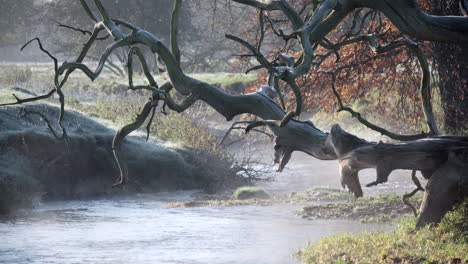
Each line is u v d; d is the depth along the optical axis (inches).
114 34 722.8
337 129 722.8
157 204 1395.2
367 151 729.0
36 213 1264.8
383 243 743.7
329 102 1659.7
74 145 1529.3
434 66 1603.1
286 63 780.0
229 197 1467.8
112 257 847.1
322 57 1550.2
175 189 1598.2
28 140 1471.5
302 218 1135.0
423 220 782.5
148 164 1604.3
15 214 1246.9
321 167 2023.9
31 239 981.8
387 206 1139.9
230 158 1774.1
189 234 1007.0
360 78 1652.3
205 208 1306.6
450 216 756.0
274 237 957.8
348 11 748.6
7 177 1332.4
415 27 754.2
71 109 1759.4
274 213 1206.9
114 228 1078.4
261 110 741.9
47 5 4069.9
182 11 3814.0
